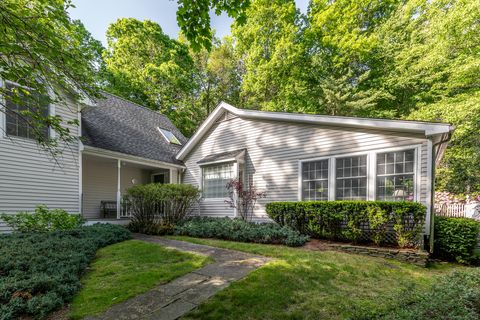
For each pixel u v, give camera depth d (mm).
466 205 9812
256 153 9609
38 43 3039
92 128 9602
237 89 22203
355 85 16672
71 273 3906
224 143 10852
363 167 6906
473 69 11234
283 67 17156
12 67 3037
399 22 15242
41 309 2914
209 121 11203
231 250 5559
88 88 3779
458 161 12484
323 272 4090
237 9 3715
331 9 15711
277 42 17156
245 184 9797
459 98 11984
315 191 7887
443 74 13023
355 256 5062
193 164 12000
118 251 5488
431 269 4699
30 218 6227
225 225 7453
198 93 21766
